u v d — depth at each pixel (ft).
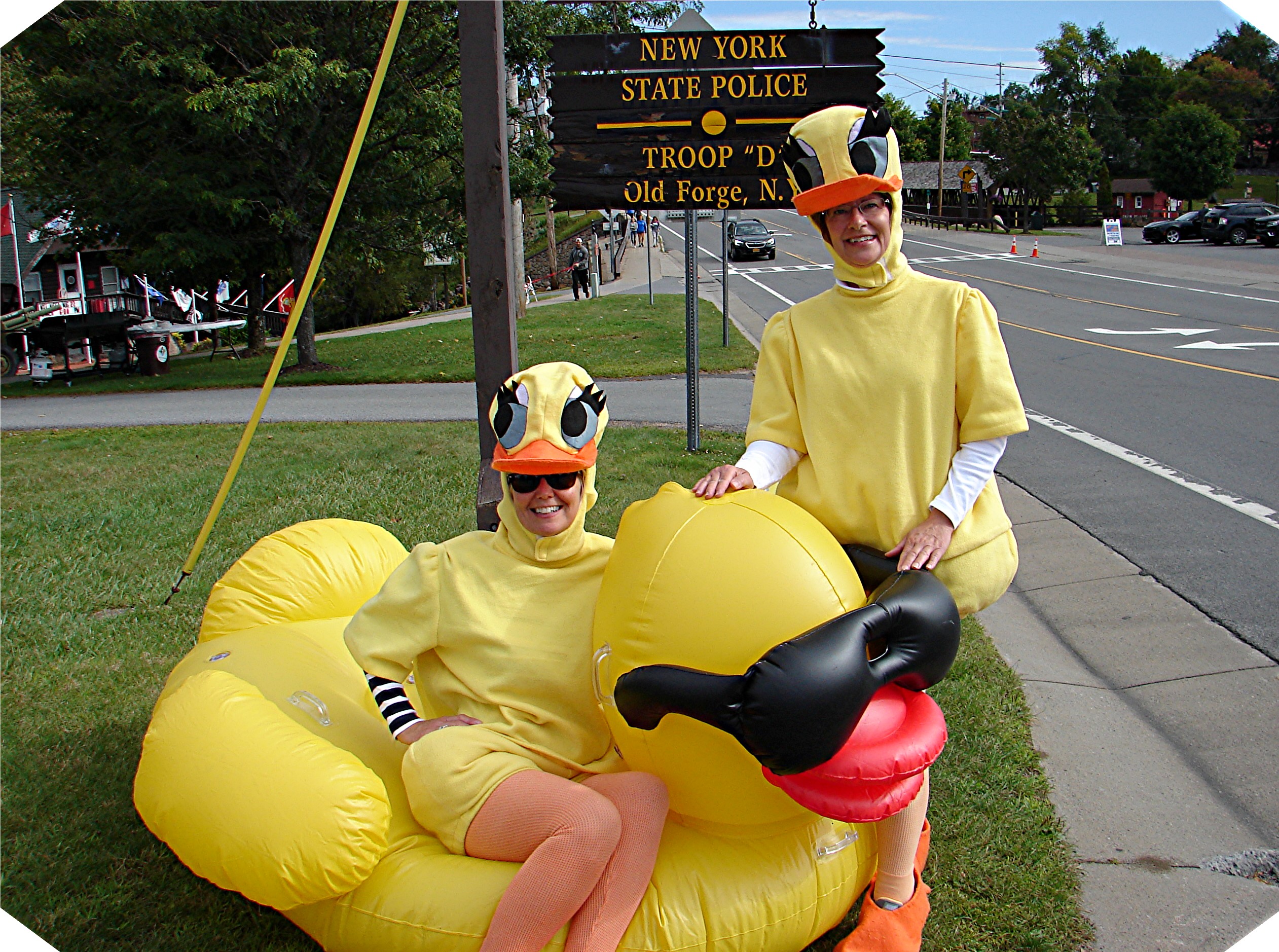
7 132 54.08
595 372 45.73
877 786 7.24
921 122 281.13
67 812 11.46
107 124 52.31
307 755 8.45
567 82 17.43
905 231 167.53
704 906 8.09
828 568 7.82
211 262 60.23
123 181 52.01
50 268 85.25
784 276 99.96
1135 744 13.00
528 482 8.67
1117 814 11.43
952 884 10.11
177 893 10.07
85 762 12.53
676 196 17.75
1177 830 11.11
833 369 8.61
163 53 49.11
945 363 8.43
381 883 8.30
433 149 53.42
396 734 8.86
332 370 54.95
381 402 42.34
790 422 9.04
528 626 8.93
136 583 18.78
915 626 7.43
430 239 58.59
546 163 56.85
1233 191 176.35
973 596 8.54
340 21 49.73
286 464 28.27
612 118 17.51
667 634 7.68
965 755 12.50
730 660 7.45
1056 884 10.07
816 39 17.19
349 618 12.50
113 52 48.73
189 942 9.36
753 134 17.46
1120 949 9.23
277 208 53.01
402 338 71.67
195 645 15.80
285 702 9.94
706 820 8.45
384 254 65.51
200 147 52.90
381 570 13.12
